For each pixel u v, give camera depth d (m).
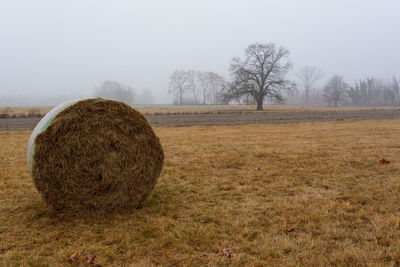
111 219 4.59
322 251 3.59
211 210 4.91
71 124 4.46
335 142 11.70
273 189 6.02
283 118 28.28
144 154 5.08
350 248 3.64
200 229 4.15
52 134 4.35
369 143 11.30
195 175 7.10
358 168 7.50
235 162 8.34
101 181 4.68
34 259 3.45
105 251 3.61
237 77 51.25
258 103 51.34
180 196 5.65
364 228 4.19
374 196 5.45
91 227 4.30
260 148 10.49
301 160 8.45
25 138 13.52
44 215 4.74
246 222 4.38
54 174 4.41
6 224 4.38
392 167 7.48
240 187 6.13
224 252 3.56
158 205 5.20
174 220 4.52
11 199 5.44
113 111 4.79
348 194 5.56
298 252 3.59
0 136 14.19
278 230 4.15
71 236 4.04
